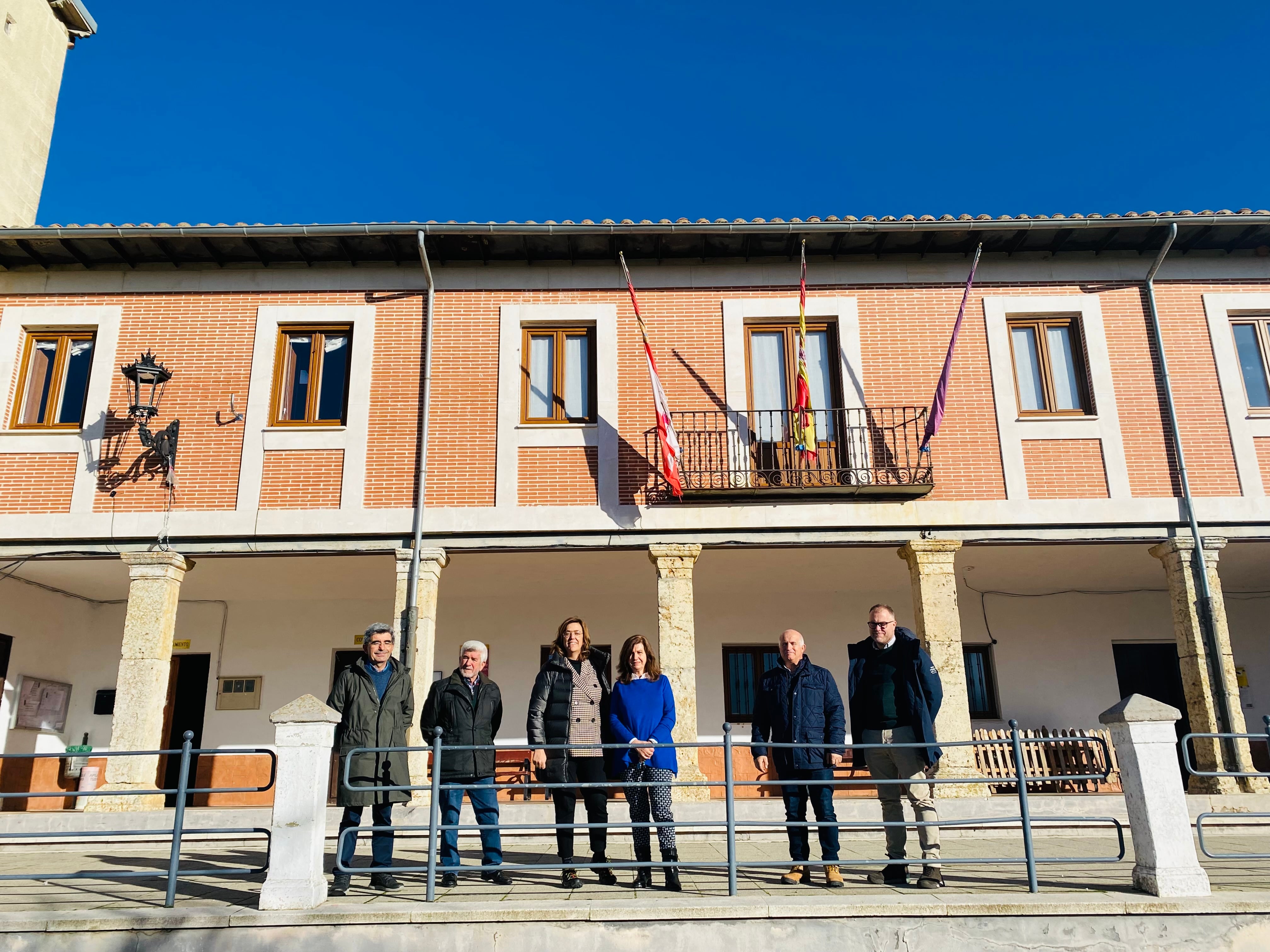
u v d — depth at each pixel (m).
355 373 11.12
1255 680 14.34
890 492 10.42
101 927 5.39
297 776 5.73
